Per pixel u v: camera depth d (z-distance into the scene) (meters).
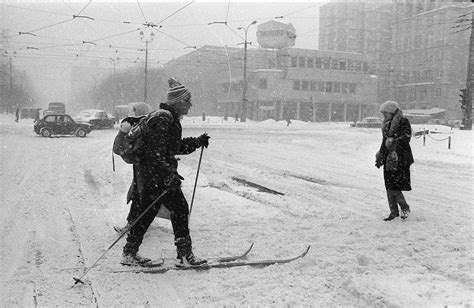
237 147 20.91
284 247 5.22
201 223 6.36
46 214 6.71
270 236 5.72
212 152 18.12
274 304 3.69
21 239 5.43
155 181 4.45
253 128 43.78
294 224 6.36
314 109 77.19
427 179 11.80
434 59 86.75
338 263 4.70
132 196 5.32
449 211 7.52
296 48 74.94
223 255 4.95
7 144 19.28
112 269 4.46
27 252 4.94
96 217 6.56
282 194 9.03
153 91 84.75
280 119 75.56
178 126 4.64
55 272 4.36
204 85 80.56
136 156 4.53
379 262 4.73
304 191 9.41
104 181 9.65
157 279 4.25
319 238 5.64
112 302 3.74
